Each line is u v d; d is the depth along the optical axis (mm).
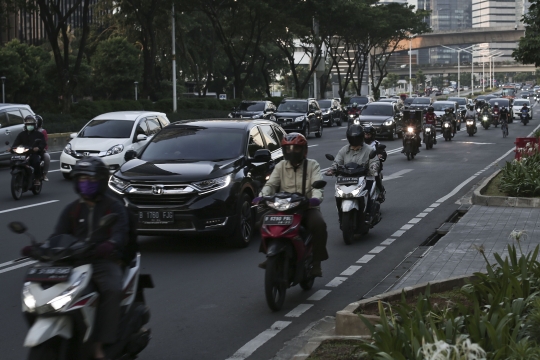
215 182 11391
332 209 16156
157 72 75750
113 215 5270
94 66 78125
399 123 43375
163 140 12797
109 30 79688
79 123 41375
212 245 12195
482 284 7289
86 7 42562
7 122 25344
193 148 12492
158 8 51312
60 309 4902
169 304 8523
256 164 12641
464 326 5930
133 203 11250
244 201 11938
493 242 11750
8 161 26828
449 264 10164
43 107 44062
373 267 10586
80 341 5148
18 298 8742
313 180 8664
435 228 13883
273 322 7809
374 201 12656
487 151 33156
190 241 12555
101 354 5270
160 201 11188
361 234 13234
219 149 12445
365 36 81125
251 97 96750
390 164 26938
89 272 5148
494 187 18141
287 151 8633
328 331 7480
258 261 10938
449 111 41188
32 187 18062
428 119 34938
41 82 65625
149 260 11016
